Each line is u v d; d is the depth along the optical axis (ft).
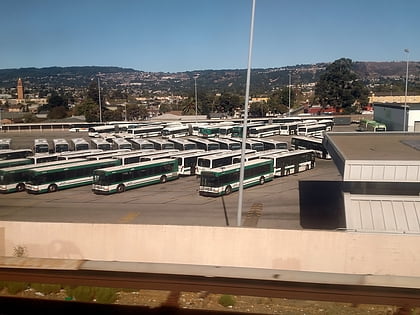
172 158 99.25
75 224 40.27
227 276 29.66
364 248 36.40
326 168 111.04
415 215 47.52
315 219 64.39
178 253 38.60
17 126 217.36
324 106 281.13
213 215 67.72
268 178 93.97
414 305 26.61
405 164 45.06
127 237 39.40
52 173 86.58
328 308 30.42
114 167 87.56
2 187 85.87
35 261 33.01
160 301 31.91
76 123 223.71
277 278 28.91
